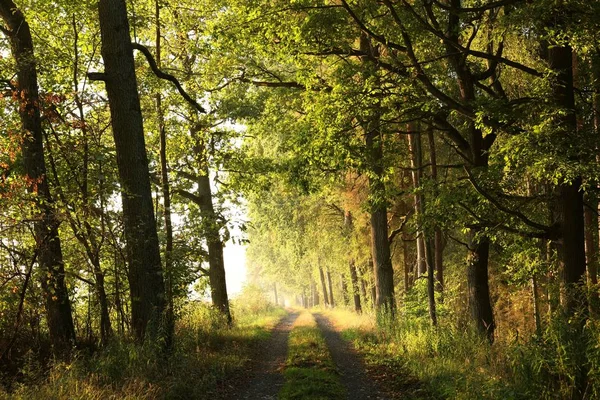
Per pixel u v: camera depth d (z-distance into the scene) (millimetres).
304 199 28953
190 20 15086
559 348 6281
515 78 13148
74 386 7062
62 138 10875
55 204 9109
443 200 10945
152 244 10250
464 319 15734
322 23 10844
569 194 9672
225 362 11195
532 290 17094
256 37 13086
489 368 8086
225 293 20906
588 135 8852
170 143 16984
